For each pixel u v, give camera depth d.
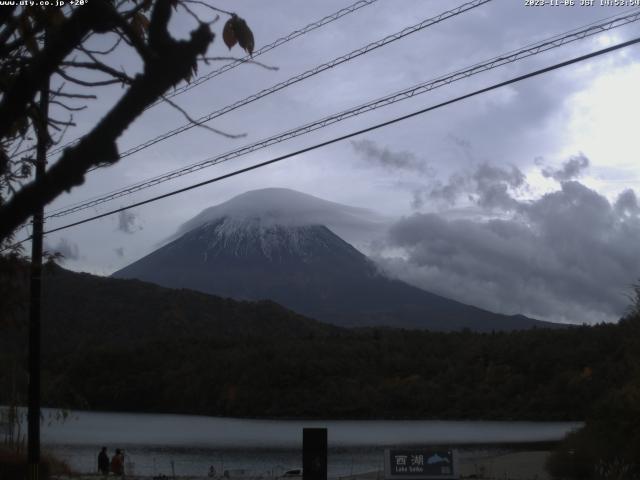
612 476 25.03
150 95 3.17
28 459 17.56
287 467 52.03
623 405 27.23
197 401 112.50
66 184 3.19
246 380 112.94
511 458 47.91
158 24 3.17
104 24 3.60
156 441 75.38
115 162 3.23
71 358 120.88
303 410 107.75
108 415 106.62
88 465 45.81
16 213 3.18
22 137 5.98
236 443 74.38
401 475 12.00
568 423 94.81
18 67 4.70
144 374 116.94
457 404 106.00
